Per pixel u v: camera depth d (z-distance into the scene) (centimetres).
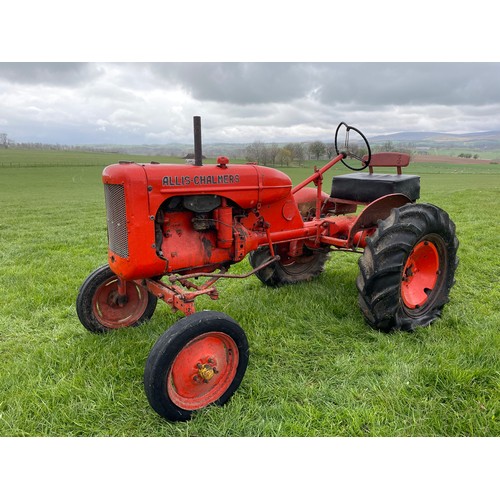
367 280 332
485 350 306
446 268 385
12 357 326
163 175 280
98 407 260
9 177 3712
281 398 269
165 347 238
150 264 284
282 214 381
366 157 444
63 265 577
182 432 245
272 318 376
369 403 264
